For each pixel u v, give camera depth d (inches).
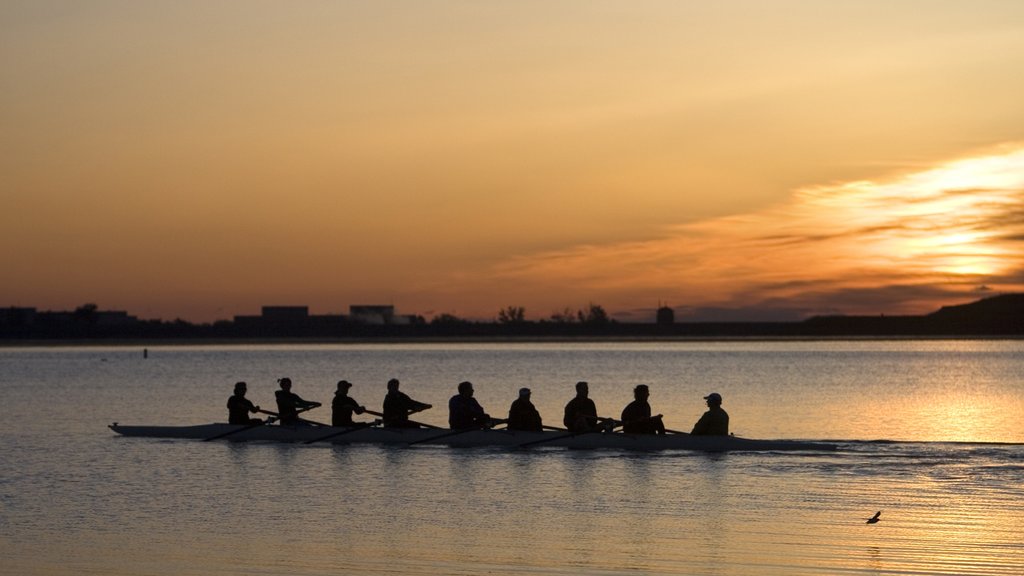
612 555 855.1
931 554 849.5
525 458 1483.8
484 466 1400.1
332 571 811.4
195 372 5388.8
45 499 1133.7
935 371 5034.5
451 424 1685.5
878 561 829.2
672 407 2704.2
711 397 1596.9
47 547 892.6
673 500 1115.3
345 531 955.3
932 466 1368.1
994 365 5905.5
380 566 824.3
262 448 1619.1
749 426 2097.7
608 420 1612.9
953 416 2337.6
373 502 1112.2
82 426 2055.9
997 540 901.8
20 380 4382.4
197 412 2508.6
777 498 1123.9
